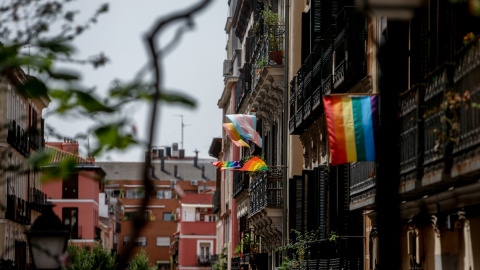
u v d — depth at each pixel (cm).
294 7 3189
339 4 2316
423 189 1289
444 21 1298
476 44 1035
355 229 2073
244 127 3534
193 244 11156
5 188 4309
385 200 1210
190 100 588
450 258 1277
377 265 1623
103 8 922
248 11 5028
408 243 1512
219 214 7456
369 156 1450
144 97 595
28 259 5178
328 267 2270
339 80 2000
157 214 13838
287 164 3247
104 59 769
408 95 1303
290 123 2892
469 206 1186
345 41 1942
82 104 615
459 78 1108
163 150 15412
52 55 698
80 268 5772
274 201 3366
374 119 1453
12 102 4341
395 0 823
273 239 3716
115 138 603
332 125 1458
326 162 2458
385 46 1209
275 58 3438
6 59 680
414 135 1275
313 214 2616
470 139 1057
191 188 14862
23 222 4812
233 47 6581
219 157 7544
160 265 13038
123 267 541
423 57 1409
